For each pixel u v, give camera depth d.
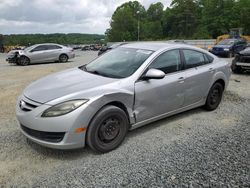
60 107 3.37
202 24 81.00
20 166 3.39
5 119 5.10
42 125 3.39
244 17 65.44
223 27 73.81
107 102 3.65
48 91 3.67
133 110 4.03
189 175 3.21
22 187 2.97
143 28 104.69
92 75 4.23
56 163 3.48
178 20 94.88
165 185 3.01
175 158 3.61
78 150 3.82
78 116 3.38
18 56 16.22
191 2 92.38
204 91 5.29
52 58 17.75
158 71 4.04
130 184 3.03
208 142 4.12
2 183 3.04
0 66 15.97
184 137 4.31
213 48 21.17
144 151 3.81
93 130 3.55
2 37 41.56
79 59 21.20
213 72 5.42
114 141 3.82
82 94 3.50
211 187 2.98
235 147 3.94
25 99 3.67
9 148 3.86
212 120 5.12
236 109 5.84
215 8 75.56
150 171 3.29
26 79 10.12
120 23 104.69
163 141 4.15
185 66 4.90
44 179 3.12
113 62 4.59
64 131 3.37
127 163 3.48
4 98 6.81
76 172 3.27
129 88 3.91
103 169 3.33
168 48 4.68
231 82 8.91
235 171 3.29
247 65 10.24
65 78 4.18
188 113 5.50
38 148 3.86
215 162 3.51
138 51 4.64
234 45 20.69
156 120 4.55
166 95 4.45
